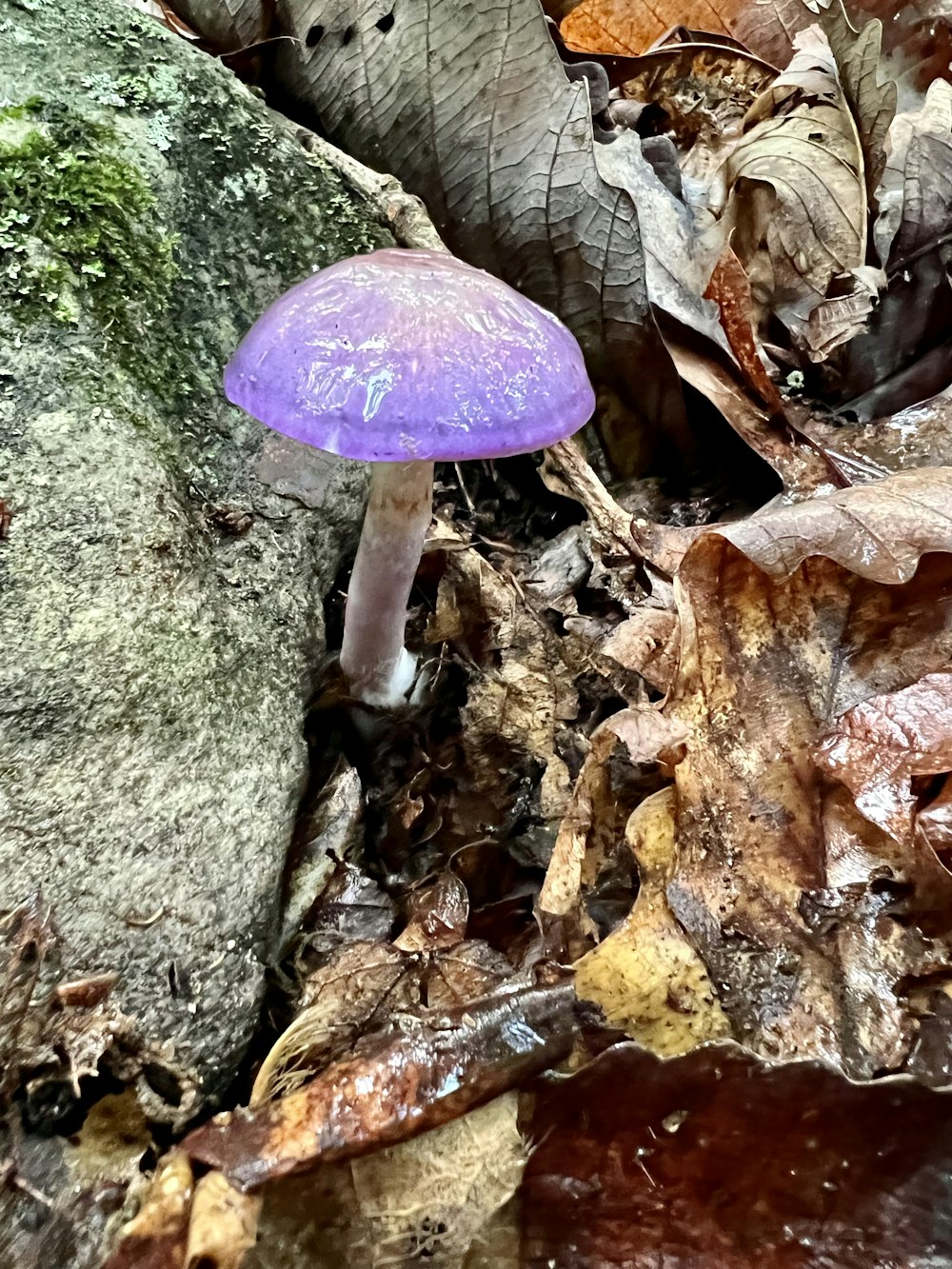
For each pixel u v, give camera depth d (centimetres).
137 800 12
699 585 15
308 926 14
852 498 15
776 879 14
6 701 12
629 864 15
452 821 16
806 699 15
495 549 19
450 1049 12
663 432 20
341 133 20
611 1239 11
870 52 20
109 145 16
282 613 15
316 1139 11
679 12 30
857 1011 13
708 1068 11
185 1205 11
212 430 16
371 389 12
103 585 13
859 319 20
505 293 13
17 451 13
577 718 17
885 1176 11
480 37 17
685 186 24
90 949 12
